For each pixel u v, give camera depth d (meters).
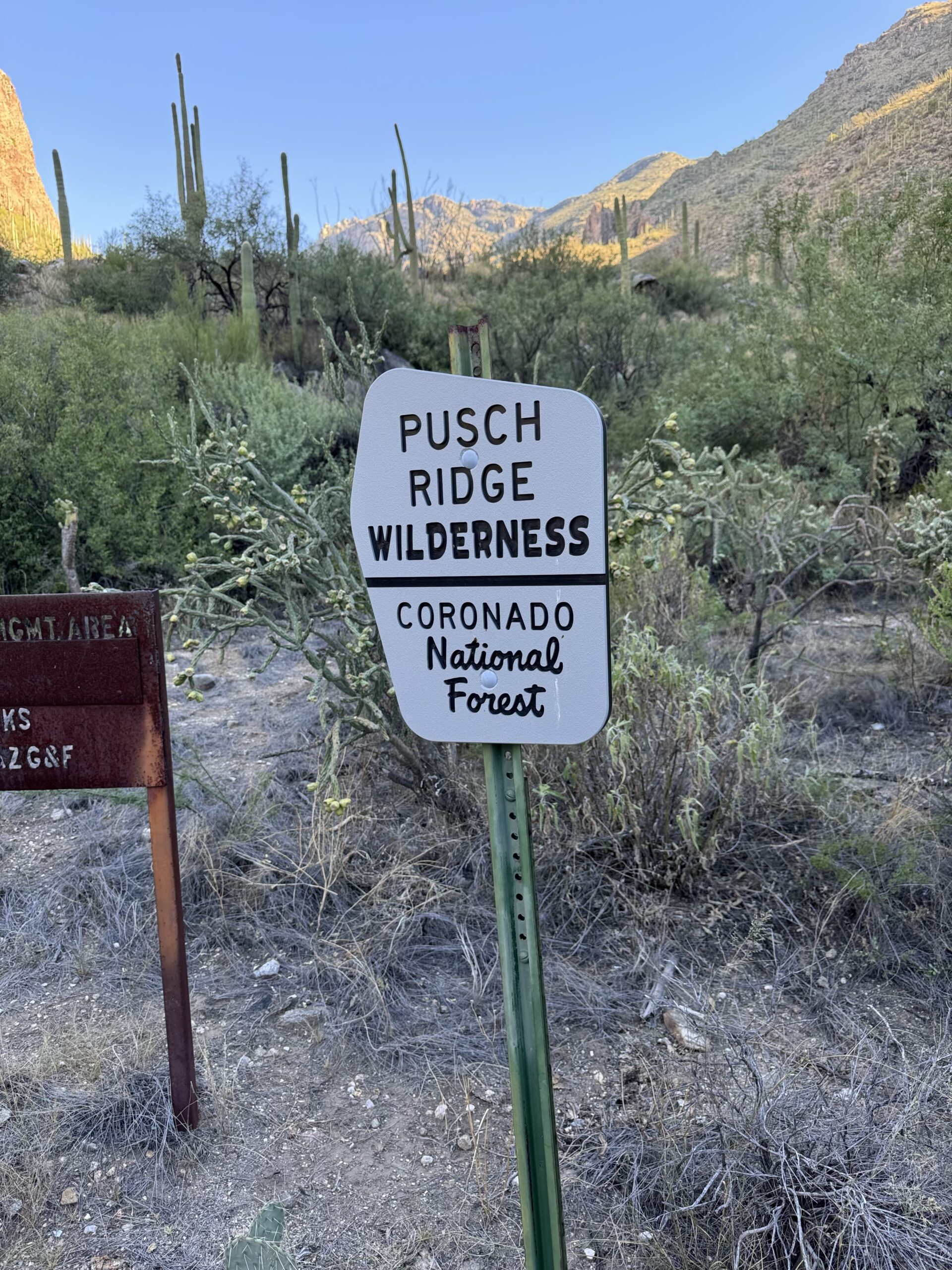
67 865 3.42
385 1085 2.40
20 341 7.61
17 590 6.50
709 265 27.73
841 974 2.73
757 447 8.16
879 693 4.58
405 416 1.39
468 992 2.73
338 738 2.92
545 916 3.02
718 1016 2.55
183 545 6.39
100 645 2.04
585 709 1.38
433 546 1.42
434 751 3.64
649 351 13.25
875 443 6.85
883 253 8.07
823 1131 2.00
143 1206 2.05
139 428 6.85
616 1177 2.07
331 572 3.55
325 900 3.07
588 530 1.33
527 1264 1.57
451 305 17.17
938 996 2.60
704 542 5.90
